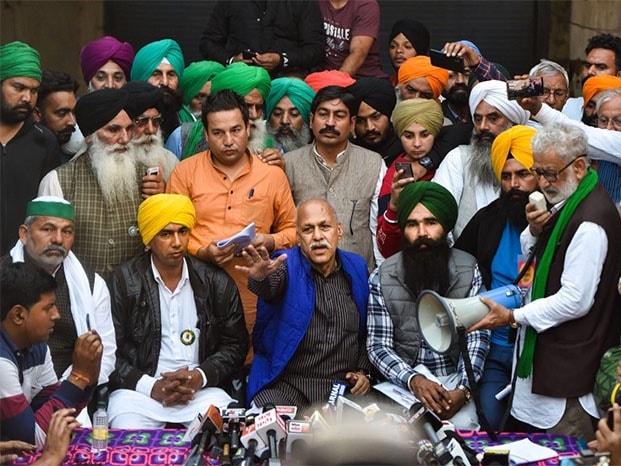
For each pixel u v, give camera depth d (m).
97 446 4.04
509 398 4.46
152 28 8.97
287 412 4.24
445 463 3.78
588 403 4.33
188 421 4.69
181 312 4.88
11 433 4.00
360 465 2.25
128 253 5.11
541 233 4.39
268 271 4.59
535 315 4.24
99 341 4.11
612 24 8.31
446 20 8.94
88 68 6.36
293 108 5.99
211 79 6.32
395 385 4.69
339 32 7.11
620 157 4.99
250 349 5.30
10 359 4.02
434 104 5.64
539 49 8.77
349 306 4.80
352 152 5.58
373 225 5.50
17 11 8.22
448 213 4.78
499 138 4.89
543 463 3.93
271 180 5.31
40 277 4.05
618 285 4.30
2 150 5.22
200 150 5.79
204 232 5.21
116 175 5.10
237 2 6.98
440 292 4.77
